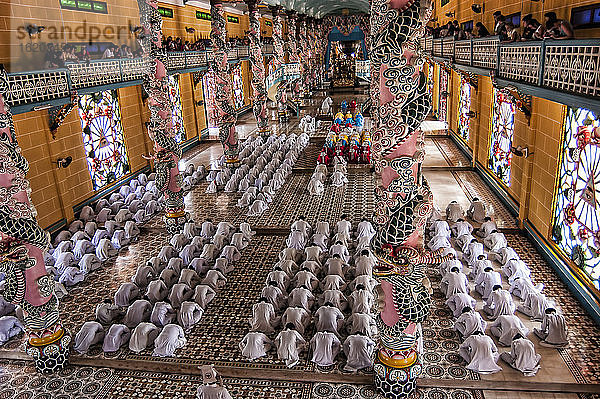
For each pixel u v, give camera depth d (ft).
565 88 27.91
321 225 44.04
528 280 32.94
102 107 57.82
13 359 29.84
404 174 21.35
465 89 71.51
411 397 24.84
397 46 20.44
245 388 26.35
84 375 28.07
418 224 21.88
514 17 46.11
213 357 29.19
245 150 73.61
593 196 30.71
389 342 24.03
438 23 89.76
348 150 70.03
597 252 30.27
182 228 46.11
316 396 25.45
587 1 30.09
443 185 58.23
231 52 89.71
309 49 158.61
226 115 64.23
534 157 41.73
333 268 36.17
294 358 28.19
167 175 44.32
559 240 36.47
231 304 34.99
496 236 39.50
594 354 27.30
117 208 53.52
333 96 140.77
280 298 33.63
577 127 33.09
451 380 25.80
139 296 35.99
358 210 51.78
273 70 119.24
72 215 50.14
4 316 33.32
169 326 30.17
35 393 26.78
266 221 50.37
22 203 25.00
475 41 51.06
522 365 26.00
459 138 74.90
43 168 46.34
